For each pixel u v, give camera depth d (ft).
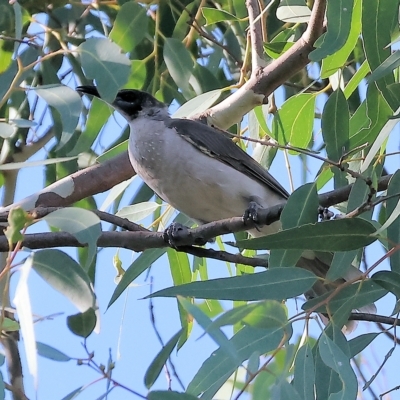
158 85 34.50
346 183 26.91
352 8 24.20
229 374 20.45
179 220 32.91
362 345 23.25
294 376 20.93
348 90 29.78
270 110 33.53
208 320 18.76
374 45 25.52
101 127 30.68
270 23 36.19
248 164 30.78
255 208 26.55
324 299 21.66
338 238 21.97
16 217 18.42
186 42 35.76
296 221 23.38
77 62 33.96
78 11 35.22
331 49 23.93
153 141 30.50
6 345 30.96
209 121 32.01
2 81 23.12
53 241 25.73
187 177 30.19
